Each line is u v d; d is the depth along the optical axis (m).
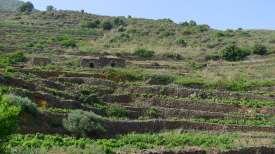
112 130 62.62
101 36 162.12
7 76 66.44
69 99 68.12
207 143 61.47
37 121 56.59
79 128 58.31
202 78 100.75
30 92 62.97
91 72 89.75
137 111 71.31
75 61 103.94
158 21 189.50
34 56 106.75
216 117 74.50
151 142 60.16
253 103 81.75
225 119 74.38
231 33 169.75
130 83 84.44
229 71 115.06
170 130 66.94
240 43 152.12
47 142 51.38
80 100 70.00
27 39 138.50
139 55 127.69
